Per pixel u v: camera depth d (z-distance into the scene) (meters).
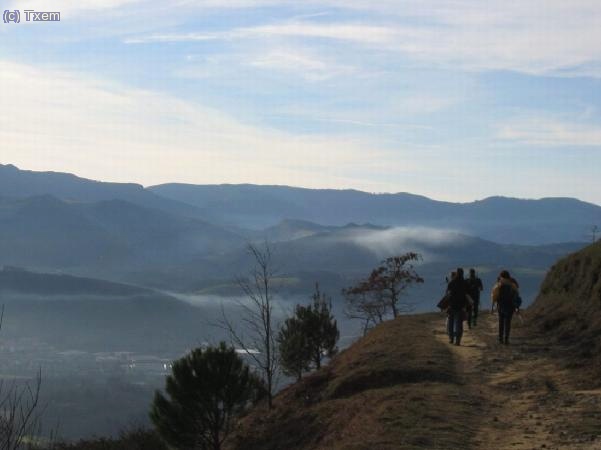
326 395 21.28
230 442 22.03
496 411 13.98
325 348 31.59
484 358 20.12
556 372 17.45
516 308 22.81
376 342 26.52
